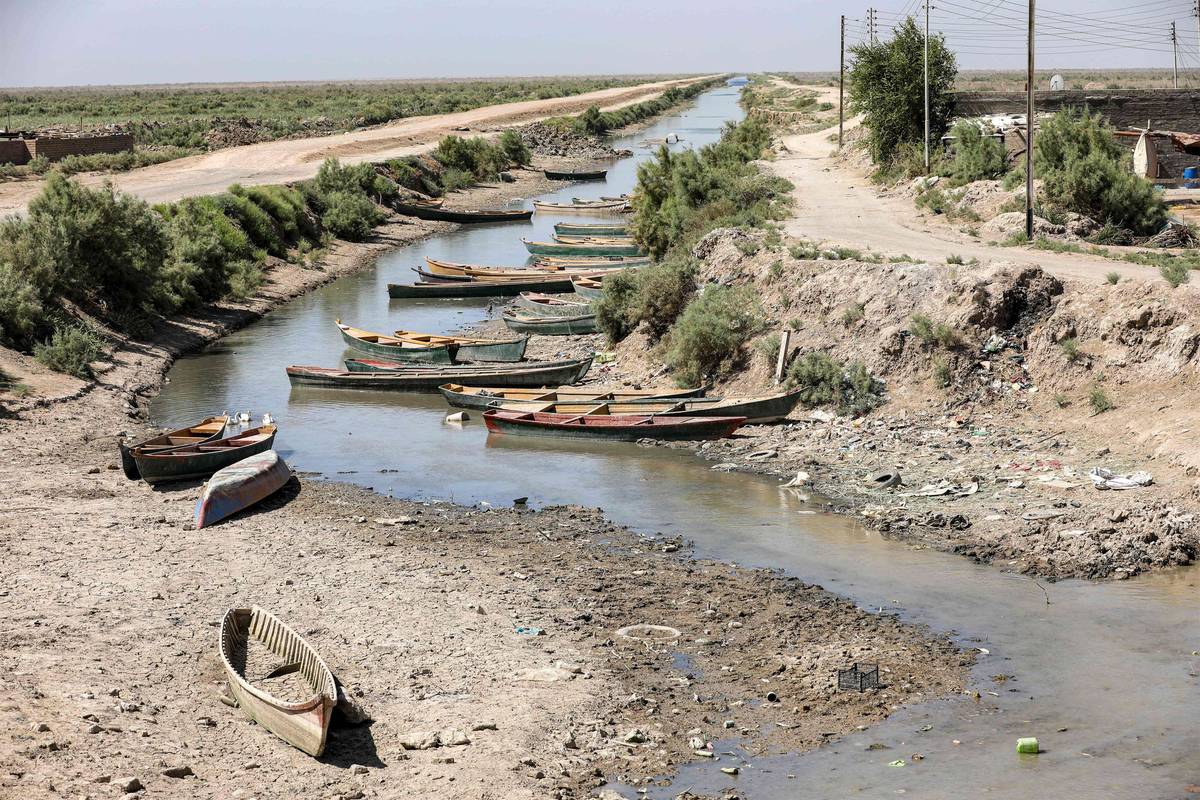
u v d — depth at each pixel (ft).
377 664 56.95
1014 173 161.27
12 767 43.39
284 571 70.18
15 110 513.04
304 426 109.19
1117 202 140.56
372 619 62.54
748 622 62.64
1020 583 67.26
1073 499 77.36
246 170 279.69
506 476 92.27
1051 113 205.16
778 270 118.52
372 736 49.85
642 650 59.31
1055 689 54.39
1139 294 94.99
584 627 62.13
